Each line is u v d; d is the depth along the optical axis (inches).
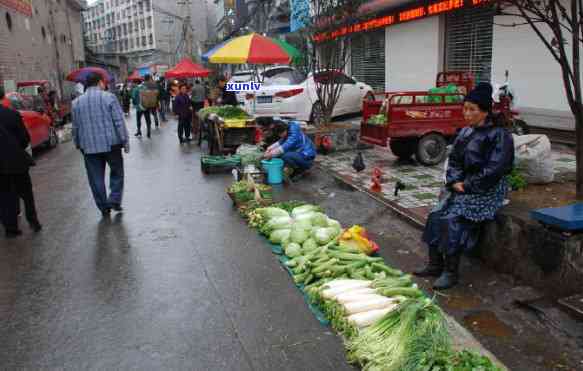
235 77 770.2
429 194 279.0
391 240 222.7
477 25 492.1
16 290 185.2
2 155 234.8
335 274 176.4
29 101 595.5
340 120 618.2
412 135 342.6
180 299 173.2
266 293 175.5
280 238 218.8
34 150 591.2
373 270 179.6
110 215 279.4
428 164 353.1
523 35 429.1
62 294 180.4
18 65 904.3
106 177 388.2
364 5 578.6
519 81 439.2
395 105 335.3
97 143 266.5
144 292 179.6
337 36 446.0
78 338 150.3
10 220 246.4
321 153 422.6
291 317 158.4
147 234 243.6
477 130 170.6
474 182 165.3
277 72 642.2
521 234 169.3
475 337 143.1
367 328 136.2
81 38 1840.6
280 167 329.1
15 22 903.7
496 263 182.1
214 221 260.2
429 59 562.9
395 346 123.0
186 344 145.1
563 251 153.9
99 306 170.2
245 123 432.8
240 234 237.8
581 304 147.0
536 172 210.7
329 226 218.4
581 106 190.5
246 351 140.4
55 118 803.4
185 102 563.5
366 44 708.0
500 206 173.9
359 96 616.4
